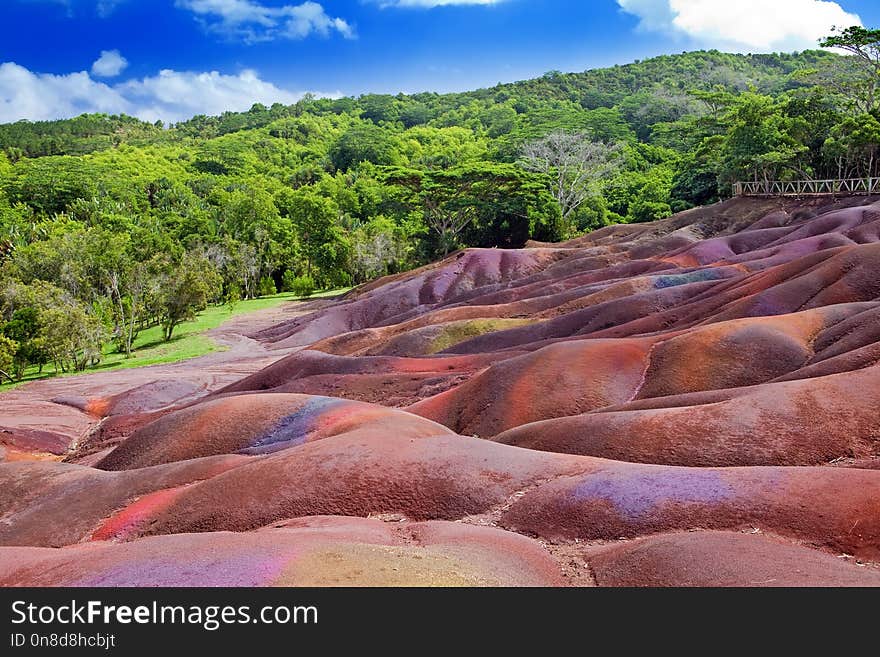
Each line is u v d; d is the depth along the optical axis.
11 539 14.11
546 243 76.56
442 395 25.91
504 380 23.92
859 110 70.31
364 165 144.88
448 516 12.23
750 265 41.41
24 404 37.16
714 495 10.98
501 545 10.05
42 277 59.22
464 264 66.00
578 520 11.27
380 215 107.12
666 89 185.50
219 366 46.75
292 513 12.48
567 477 12.57
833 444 14.77
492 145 149.38
